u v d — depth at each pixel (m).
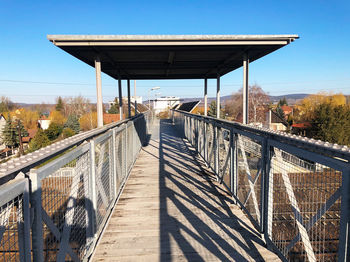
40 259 1.22
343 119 23.53
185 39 3.67
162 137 10.52
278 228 2.15
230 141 3.48
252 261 2.13
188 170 5.13
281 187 2.10
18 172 1.15
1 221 0.95
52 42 3.62
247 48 4.09
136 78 8.18
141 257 2.21
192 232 2.63
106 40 3.61
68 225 1.63
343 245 1.26
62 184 1.54
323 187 1.46
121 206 3.32
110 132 3.07
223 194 3.73
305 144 1.61
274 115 35.50
